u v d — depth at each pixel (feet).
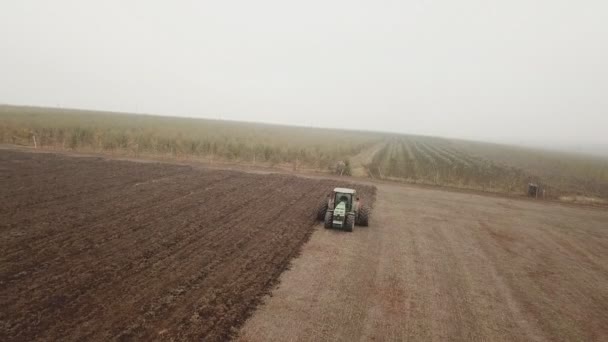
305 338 23.66
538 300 32.30
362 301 29.35
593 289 35.65
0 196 50.03
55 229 38.81
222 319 24.67
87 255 32.78
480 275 36.81
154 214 46.91
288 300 28.32
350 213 47.85
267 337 23.34
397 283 33.27
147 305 25.34
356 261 37.60
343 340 23.90
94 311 24.06
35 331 21.48
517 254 44.45
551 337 26.45
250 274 31.81
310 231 45.80
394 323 26.50
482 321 27.86
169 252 34.94
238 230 43.27
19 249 33.06
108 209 47.65
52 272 29.09
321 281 32.17
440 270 37.22
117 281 28.37
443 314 28.40
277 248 38.70
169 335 22.31
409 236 48.21
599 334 27.37
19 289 26.13
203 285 29.01
